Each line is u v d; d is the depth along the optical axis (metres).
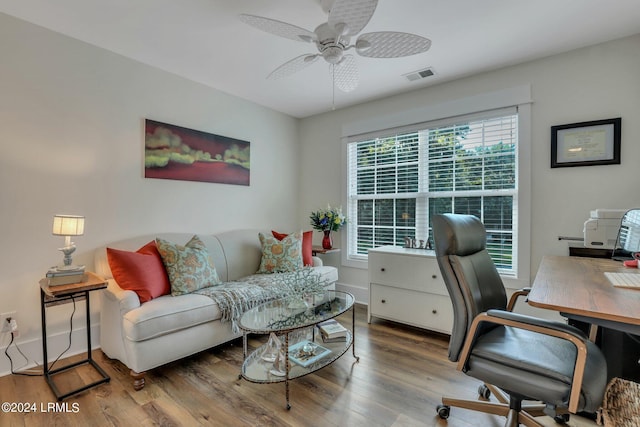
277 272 3.10
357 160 3.71
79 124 2.32
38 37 2.13
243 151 3.49
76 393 1.82
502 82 2.68
